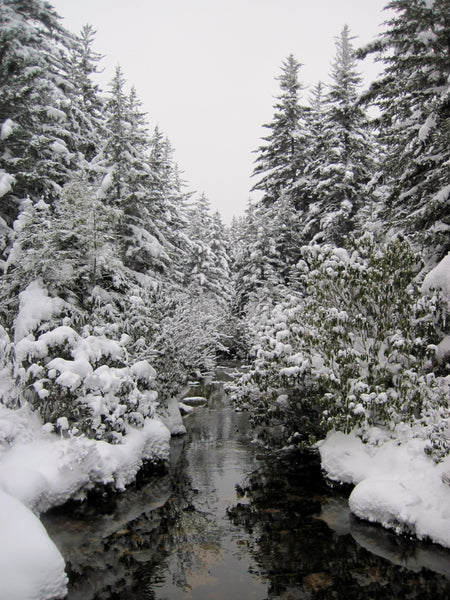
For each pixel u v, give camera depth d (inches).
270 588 189.9
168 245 754.8
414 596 182.9
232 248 2164.1
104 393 311.3
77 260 439.5
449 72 425.4
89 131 790.5
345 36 858.1
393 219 474.0
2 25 564.7
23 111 582.6
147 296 473.1
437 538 211.3
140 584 192.1
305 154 974.4
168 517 261.4
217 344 993.5
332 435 319.9
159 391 434.6
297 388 349.7
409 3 427.2
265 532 241.4
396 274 317.1
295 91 1043.3
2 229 530.6
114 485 285.3
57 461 257.4
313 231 865.5
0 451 248.5
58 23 641.0
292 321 370.3
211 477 331.9
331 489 298.7
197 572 201.9
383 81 462.3
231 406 613.3
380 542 227.9
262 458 378.3
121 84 662.5
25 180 553.3
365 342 324.2
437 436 246.4
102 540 230.8
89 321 385.7
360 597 182.5
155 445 343.6
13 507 184.9
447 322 323.9
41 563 165.2
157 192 706.8
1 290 416.8
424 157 425.4
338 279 328.5
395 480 250.7
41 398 281.0
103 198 631.8
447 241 392.2
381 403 281.1
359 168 801.6
